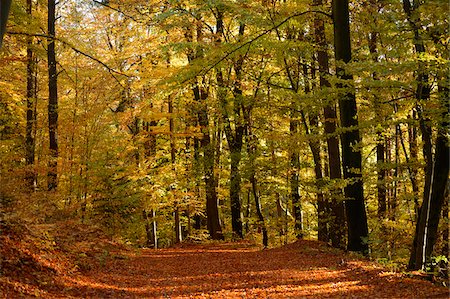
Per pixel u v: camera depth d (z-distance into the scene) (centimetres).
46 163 1688
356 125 1277
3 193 1264
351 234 1378
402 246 1700
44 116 2050
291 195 2191
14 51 1823
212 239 2328
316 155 1817
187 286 1043
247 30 2259
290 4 1616
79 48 1945
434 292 880
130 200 1777
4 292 726
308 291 940
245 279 1105
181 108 2173
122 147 1944
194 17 1836
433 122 1000
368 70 973
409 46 1088
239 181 2230
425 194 1048
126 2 1661
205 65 1500
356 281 1020
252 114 2102
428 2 878
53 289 855
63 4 2036
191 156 2341
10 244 931
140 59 2105
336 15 1341
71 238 1309
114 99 1986
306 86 1869
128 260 1378
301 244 1673
